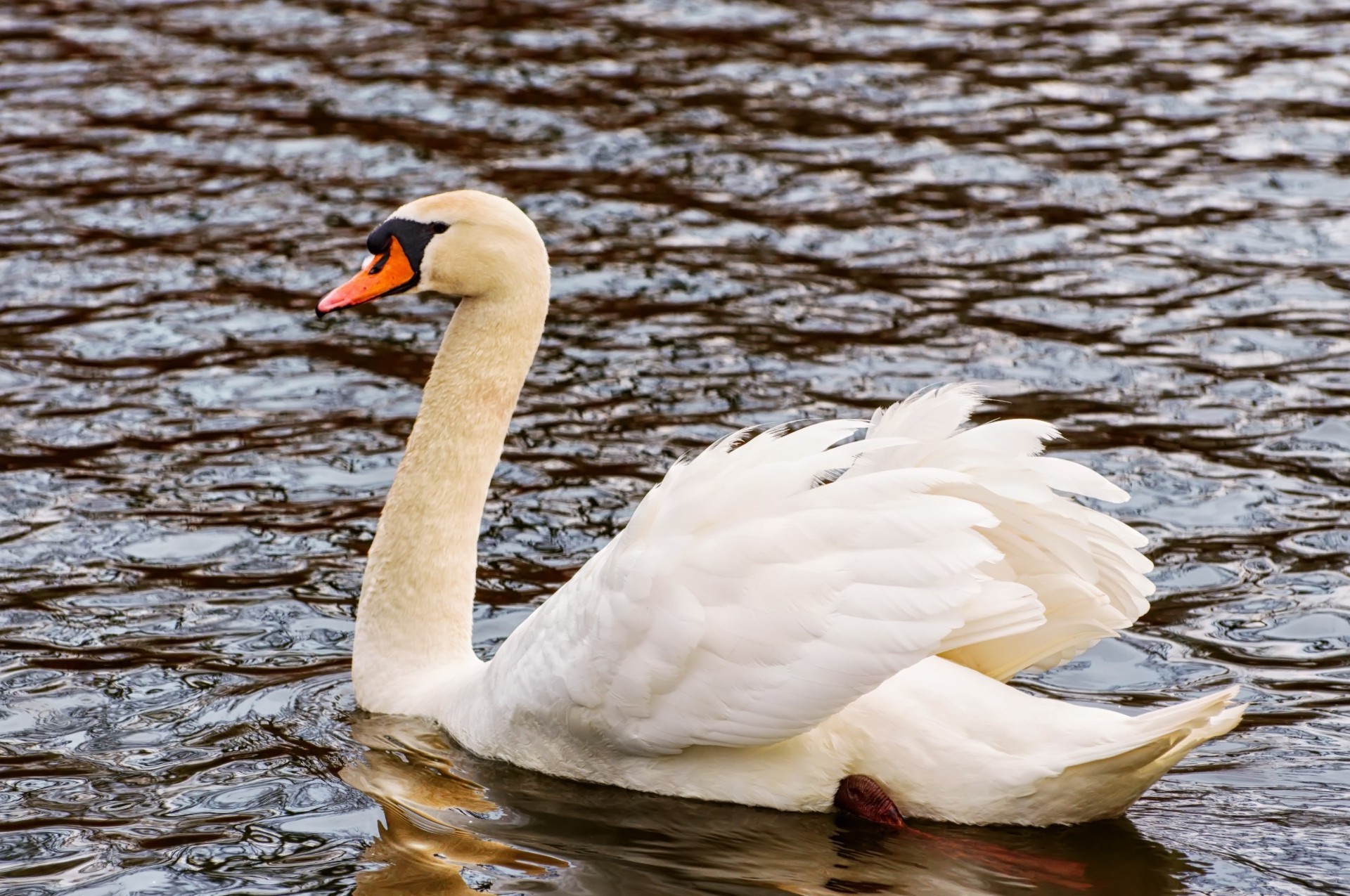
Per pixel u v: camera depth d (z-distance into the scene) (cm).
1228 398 1575
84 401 1588
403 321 1820
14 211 2084
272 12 2939
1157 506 1361
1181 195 2133
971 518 845
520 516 1362
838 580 856
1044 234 2020
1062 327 1758
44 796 947
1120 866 850
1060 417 1542
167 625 1175
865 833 885
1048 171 2227
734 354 1698
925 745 877
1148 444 1480
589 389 1619
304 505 1379
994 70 2638
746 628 869
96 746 1009
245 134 2358
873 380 1630
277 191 2156
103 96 2509
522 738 972
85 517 1348
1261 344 1702
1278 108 2439
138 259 1947
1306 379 1612
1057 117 2425
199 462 1461
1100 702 1062
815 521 869
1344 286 1841
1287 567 1249
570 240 2011
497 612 1204
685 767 929
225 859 878
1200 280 1873
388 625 1072
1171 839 877
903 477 867
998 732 873
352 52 2720
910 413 920
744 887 840
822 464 884
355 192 2153
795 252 1980
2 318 1781
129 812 930
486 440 1082
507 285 1067
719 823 905
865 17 2922
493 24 2878
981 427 906
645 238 2019
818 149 2314
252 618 1189
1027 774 856
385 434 1524
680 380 1638
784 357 1691
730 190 2173
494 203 1066
